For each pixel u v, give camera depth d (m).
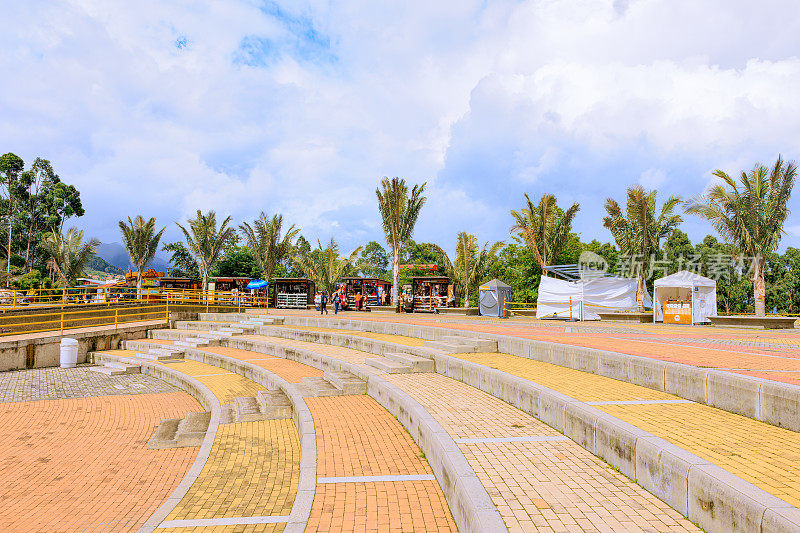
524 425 6.10
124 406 10.98
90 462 7.30
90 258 41.00
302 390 9.49
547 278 25.58
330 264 37.41
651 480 4.09
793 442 4.43
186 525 4.81
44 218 56.72
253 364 13.23
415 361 10.06
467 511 3.82
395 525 4.12
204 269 37.84
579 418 5.39
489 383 7.96
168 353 16.70
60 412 10.34
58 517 5.41
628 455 4.44
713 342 11.09
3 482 6.48
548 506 3.78
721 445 4.32
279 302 35.41
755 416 5.27
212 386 11.83
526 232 32.47
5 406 10.76
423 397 7.58
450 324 18.23
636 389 6.93
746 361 7.45
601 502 3.87
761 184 22.20
